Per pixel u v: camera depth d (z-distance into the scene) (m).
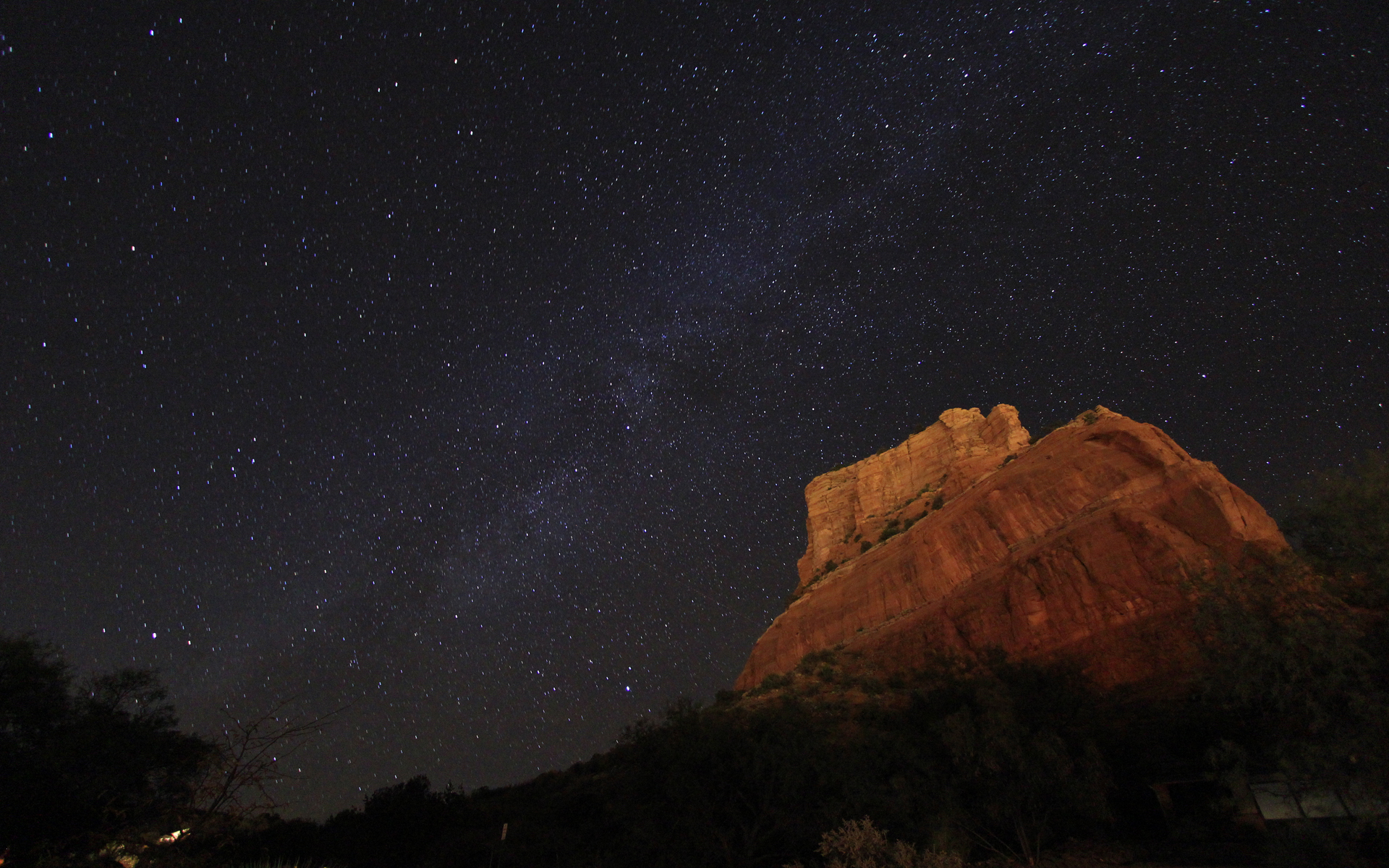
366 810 29.58
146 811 6.73
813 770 19.92
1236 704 13.89
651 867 20.12
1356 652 11.77
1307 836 12.23
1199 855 14.14
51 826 14.18
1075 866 15.10
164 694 18.72
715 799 20.52
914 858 12.58
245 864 8.92
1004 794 16.70
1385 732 11.34
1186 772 16.84
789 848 18.92
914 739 19.25
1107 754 18.70
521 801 31.70
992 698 18.05
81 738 14.95
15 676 17.72
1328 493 13.88
